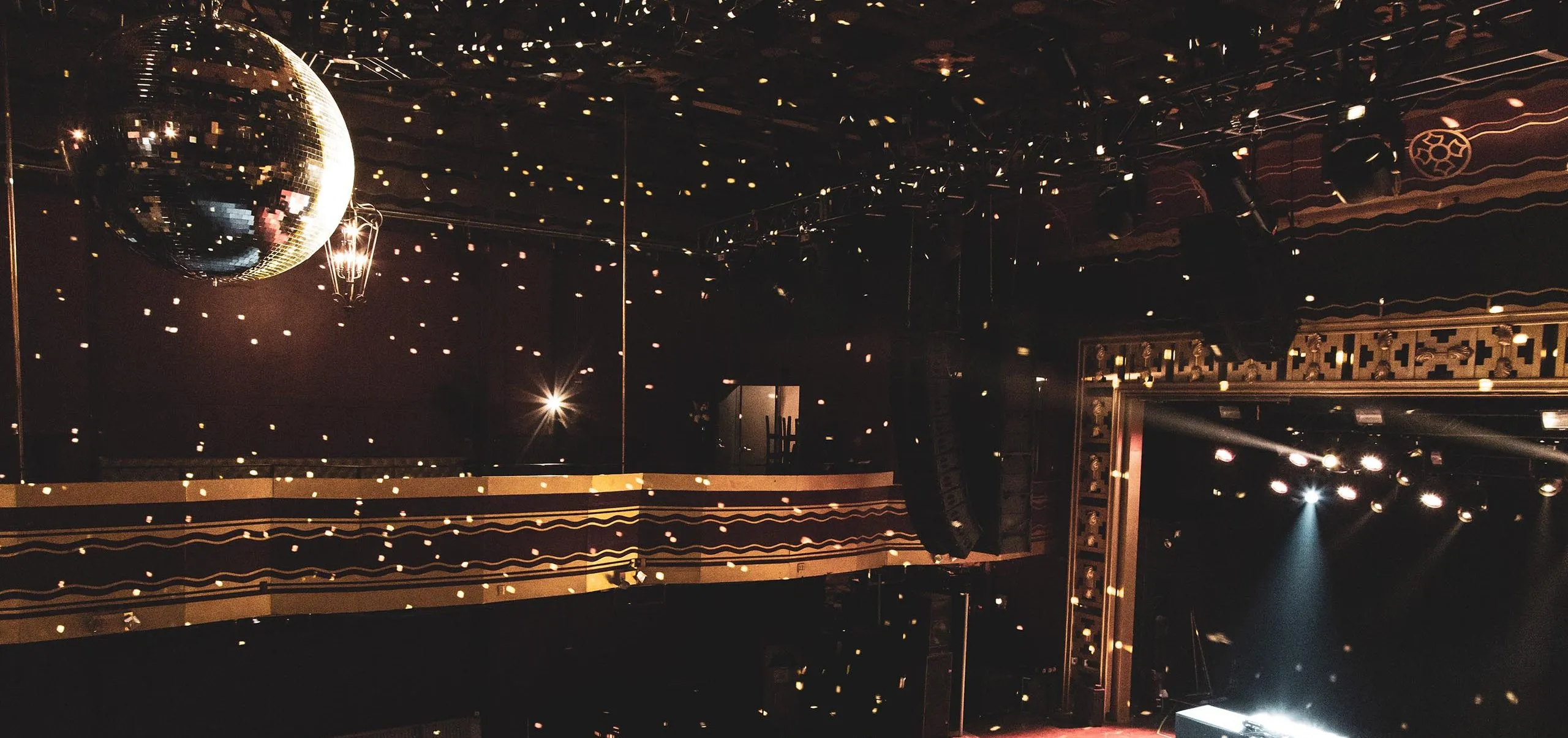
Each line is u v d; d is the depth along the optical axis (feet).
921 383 32.35
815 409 44.37
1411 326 30.30
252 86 7.79
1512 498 35.63
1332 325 32.42
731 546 37.09
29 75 30.99
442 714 39.73
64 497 27.07
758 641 42.86
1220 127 25.21
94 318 33.12
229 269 8.30
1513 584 35.81
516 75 30.35
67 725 31.89
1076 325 42.14
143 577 28.35
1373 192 21.35
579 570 35.68
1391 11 24.21
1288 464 40.86
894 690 41.70
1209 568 45.57
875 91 33.99
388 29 28.07
